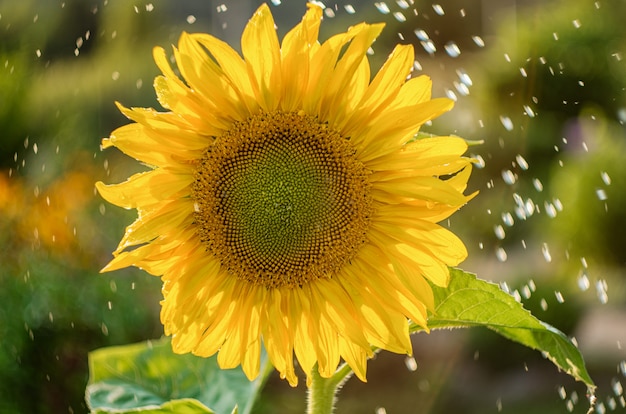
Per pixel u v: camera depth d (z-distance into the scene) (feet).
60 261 7.24
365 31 3.30
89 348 6.82
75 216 7.79
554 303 10.15
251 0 20.65
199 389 3.84
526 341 3.52
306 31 3.31
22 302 6.70
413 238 3.37
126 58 16.29
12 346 6.51
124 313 7.06
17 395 6.46
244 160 3.41
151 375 3.84
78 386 6.64
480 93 15.87
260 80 3.34
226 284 3.45
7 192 7.64
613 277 11.33
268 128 3.40
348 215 3.43
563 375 9.54
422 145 3.35
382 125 3.33
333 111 3.40
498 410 8.99
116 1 17.95
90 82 15.12
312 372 3.51
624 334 10.03
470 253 12.05
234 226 3.44
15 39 13.23
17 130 10.78
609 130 14.29
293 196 3.43
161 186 3.36
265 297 3.47
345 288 3.46
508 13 18.61
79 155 9.40
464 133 14.17
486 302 3.42
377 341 3.42
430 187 3.30
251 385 3.82
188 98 3.33
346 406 9.18
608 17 16.33
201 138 3.39
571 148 14.78
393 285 3.42
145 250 3.37
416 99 3.34
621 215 11.18
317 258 3.45
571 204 11.60
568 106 15.79
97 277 7.23
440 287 3.41
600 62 15.79
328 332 3.44
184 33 3.29
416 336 10.69
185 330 3.38
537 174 14.23
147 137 3.34
